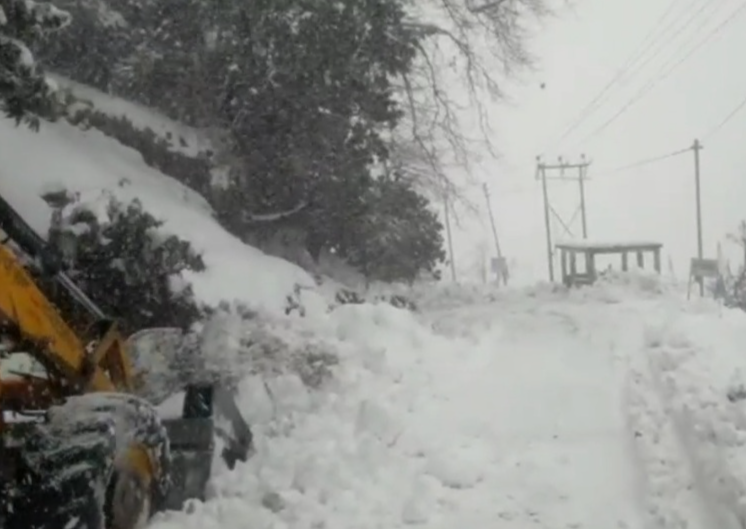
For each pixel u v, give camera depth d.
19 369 6.87
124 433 5.57
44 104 9.91
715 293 31.31
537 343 11.59
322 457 6.99
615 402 8.51
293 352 9.08
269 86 14.23
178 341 8.85
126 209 9.70
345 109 15.06
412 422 7.79
